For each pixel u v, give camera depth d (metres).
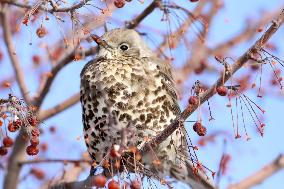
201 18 12.41
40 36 10.61
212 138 14.48
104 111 12.68
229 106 10.40
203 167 12.20
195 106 10.17
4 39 13.70
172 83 13.30
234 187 13.52
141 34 13.76
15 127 10.07
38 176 14.50
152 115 12.75
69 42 11.35
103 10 10.37
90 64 13.42
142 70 13.01
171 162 12.80
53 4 10.23
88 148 12.92
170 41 12.94
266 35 9.56
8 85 11.81
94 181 10.48
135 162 10.40
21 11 12.50
